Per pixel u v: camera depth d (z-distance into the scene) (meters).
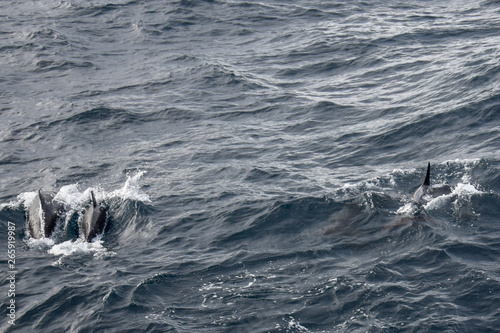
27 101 72.25
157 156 57.44
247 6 103.75
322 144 57.56
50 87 76.50
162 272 38.94
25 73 81.06
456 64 71.75
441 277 36.41
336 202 45.91
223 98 71.00
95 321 34.84
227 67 79.56
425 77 70.06
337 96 68.81
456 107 60.06
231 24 96.88
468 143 53.84
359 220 43.41
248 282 37.56
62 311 36.06
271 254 40.41
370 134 58.22
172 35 93.62
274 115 65.50
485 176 47.78
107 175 54.06
